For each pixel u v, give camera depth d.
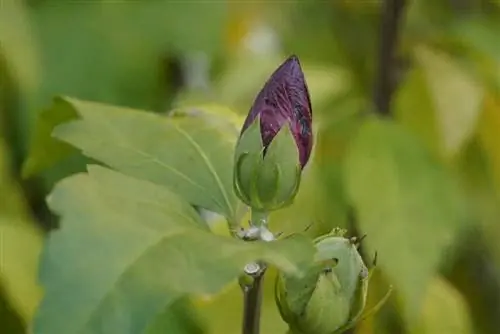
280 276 0.44
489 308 0.62
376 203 0.53
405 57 0.56
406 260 0.52
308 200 0.54
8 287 0.58
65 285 0.41
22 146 0.65
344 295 0.44
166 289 0.41
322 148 0.55
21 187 0.63
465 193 0.58
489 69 0.56
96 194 0.43
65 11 0.69
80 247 0.42
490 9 0.58
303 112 0.44
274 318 0.51
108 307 0.41
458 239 0.60
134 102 0.70
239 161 0.44
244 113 0.59
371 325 0.54
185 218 0.43
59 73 0.68
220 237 0.42
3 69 0.65
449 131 0.54
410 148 0.53
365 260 0.53
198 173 0.46
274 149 0.43
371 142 0.53
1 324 0.59
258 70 0.61
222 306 0.52
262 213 0.44
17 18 0.65
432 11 0.58
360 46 0.60
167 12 0.70
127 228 0.42
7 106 0.65
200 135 0.46
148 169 0.46
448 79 0.55
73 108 0.49
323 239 0.44
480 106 0.55
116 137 0.46
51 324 0.41
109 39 0.69
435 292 0.56
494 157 0.57
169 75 0.71
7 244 0.59
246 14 0.68
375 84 0.56
